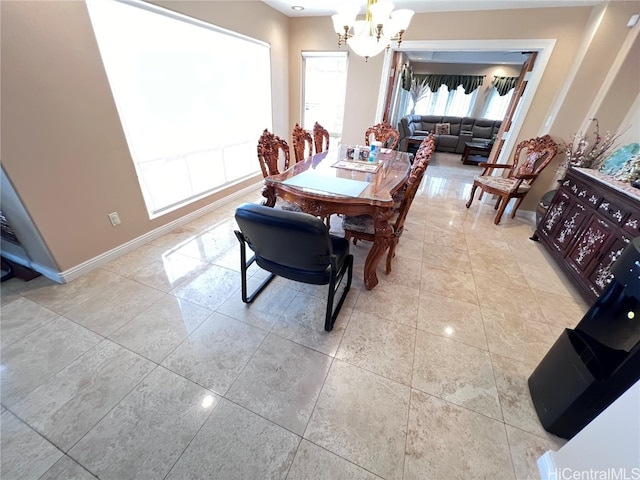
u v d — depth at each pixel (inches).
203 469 38.6
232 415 45.1
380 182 74.6
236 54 117.8
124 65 78.1
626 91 97.0
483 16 115.9
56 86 62.2
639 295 34.8
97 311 64.3
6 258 80.0
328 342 59.6
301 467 39.3
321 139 120.0
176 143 101.3
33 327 59.2
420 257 95.0
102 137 74.3
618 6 94.2
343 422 45.0
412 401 48.7
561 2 102.8
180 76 95.7
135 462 39.0
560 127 114.9
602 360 40.1
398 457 40.9
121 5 73.4
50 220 66.8
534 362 57.2
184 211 107.8
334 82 157.9
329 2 120.7
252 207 44.7
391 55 136.9
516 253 100.3
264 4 123.7
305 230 41.9
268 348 57.5
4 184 60.2
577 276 79.3
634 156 79.3
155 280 75.9
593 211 79.2
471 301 74.5
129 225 87.4
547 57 114.3
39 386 47.8
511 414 47.3
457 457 41.2
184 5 87.7
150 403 46.3
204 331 60.7
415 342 60.7
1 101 54.4
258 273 80.6
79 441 40.9
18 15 53.8
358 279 81.8
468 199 154.5
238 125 130.2
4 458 38.8
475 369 55.1
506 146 135.4
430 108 320.2
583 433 34.9
